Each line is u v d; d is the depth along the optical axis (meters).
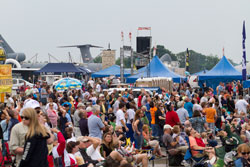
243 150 9.84
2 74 21.53
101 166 9.09
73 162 9.16
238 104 21.47
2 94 21.64
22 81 43.66
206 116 18.08
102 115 18.80
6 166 9.62
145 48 59.91
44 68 42.00
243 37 29.81
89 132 12.91
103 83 39.75
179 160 12.70
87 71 52.78
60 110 15.37
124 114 15.90
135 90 27.86
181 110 17.09
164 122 16.84
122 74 44.34
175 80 34.94
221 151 11.77
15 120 11.07
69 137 10.80
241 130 14.38
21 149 6.91
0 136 9.41
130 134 15.41
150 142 13.55
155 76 35.25
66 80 31.02
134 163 10.56
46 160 6.59
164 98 24.48
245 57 30.09
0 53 48.66
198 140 12.34
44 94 26.73
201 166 11.83
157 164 13.24
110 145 10.61
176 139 13.34
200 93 28.55
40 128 6.54
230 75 35.84
